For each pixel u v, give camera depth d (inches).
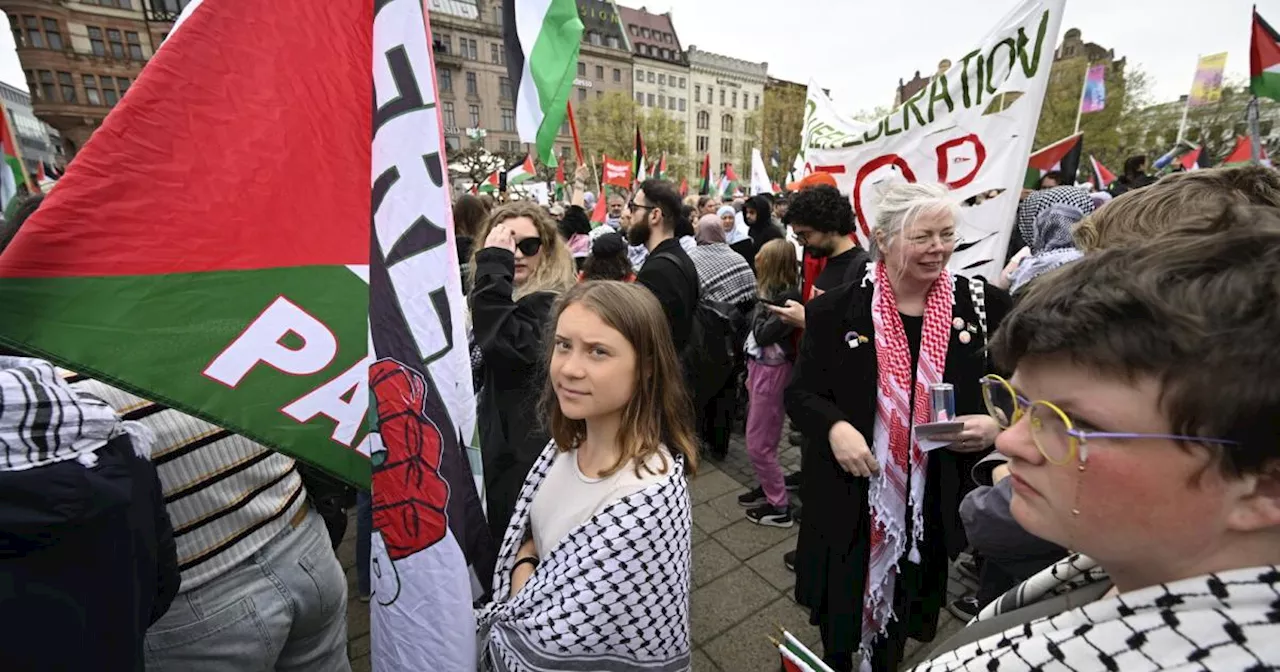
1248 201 38.9
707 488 138.4
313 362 43.3
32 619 31.9
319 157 42.1
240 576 47.5
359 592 102.8
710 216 150.2
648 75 2468.0
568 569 42.6
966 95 99.2
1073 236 48.9
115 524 35.2
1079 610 20.9
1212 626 16.8
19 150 258.7
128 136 36.9
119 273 37.0
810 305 71.2
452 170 818.8
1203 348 16.0
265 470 49.3
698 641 89.2
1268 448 16.1
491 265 77.8
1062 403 19.7
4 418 30.8
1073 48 1610.5
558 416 52.2
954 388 61.8
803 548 72.1
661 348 47.0
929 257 61.7
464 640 43.9
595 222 377.4
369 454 45.4
